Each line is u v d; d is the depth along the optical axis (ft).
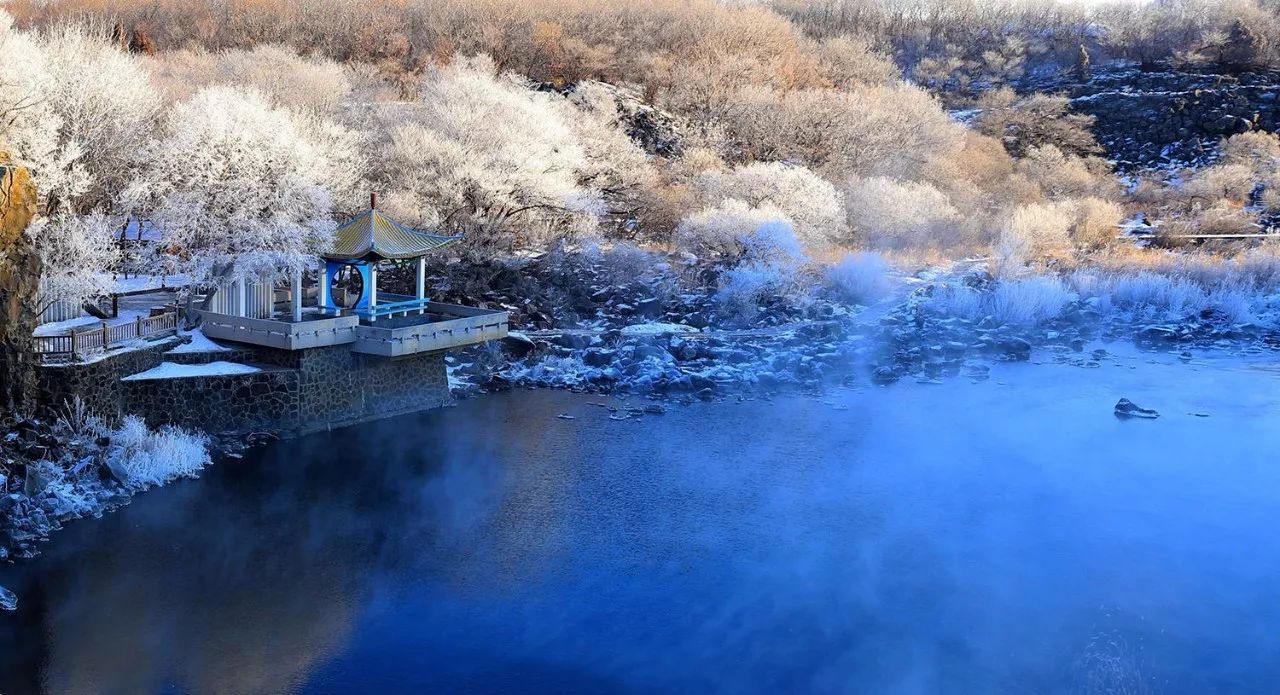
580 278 221.87
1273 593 109.81
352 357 148.56
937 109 369.71
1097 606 107.04
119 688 88.99
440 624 101.14
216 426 138.10
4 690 87.97
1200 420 162.40
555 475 136.67
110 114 179.52
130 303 161.58
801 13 574.15
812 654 98.17
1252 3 517.96
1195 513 128.47
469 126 239.71
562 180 239.91
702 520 124.77
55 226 143.95
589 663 95.96
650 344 184.34
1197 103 417.28
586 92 346.33
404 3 442.50
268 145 161.07
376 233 154.20
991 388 179.22
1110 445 151.12
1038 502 131.34
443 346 151.53
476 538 118.32
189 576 107.24
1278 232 312.09
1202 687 93.66
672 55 407.03
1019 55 506.89
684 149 327.88
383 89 325.21
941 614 105.29
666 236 270.46
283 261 148.77
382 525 120.37
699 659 97.04
